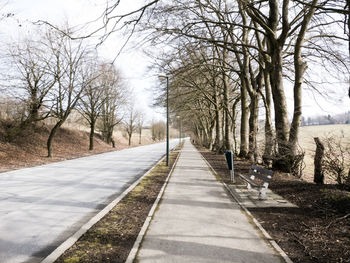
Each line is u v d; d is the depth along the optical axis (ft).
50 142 63.21
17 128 64.64
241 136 52.95
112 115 119.34
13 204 20.66
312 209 17.07
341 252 11.20
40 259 11.55
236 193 23.13
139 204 19.74
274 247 11.82
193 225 14.75
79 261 10.61
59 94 61.82
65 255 11.16
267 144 32.19
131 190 25.02
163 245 12.01
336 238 12.60
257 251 11.40
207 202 20.04
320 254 11.12
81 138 107.34
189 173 36.68
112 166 48.47
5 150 57.11
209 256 10.91
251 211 17.53
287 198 20.70
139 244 12.12
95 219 15.79
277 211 17.35
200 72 46.50
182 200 20.74
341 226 13.87
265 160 34.96
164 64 37.45
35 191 25.75
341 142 22.39
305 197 19.76
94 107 93.45
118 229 14.34
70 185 29.12
